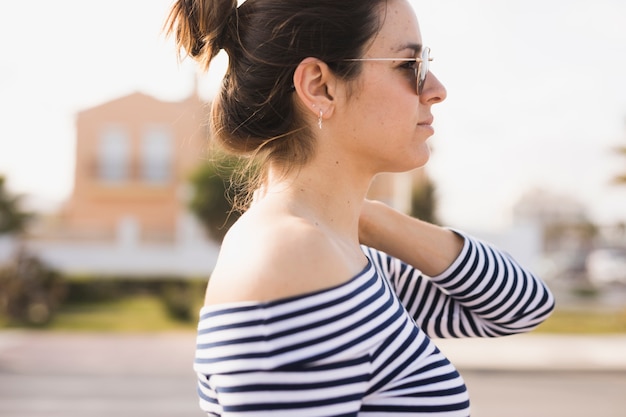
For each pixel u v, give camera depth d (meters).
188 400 9.34
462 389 1.11
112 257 24.98
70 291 20.31
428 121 1.22
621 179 15.93
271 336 0.96
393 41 1.16
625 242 41.81
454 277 1.39
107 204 28.56
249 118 1.19
